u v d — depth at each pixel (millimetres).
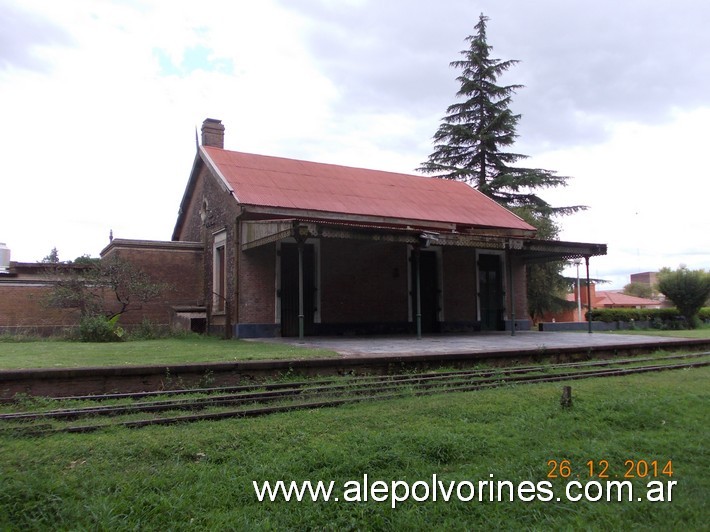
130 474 4539
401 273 18172
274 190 16734
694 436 6039
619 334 18641
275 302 16141
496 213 21094
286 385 8656
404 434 5660
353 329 17156
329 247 17016
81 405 7258
